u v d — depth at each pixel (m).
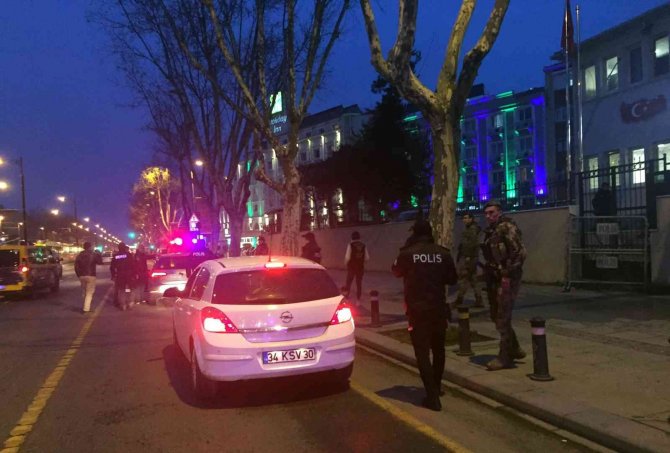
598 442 4.67
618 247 13.09
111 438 5.16
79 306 17.08
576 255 13.78
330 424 5.35
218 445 4.89
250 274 6.32
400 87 8.49
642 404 5.25
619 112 20.62
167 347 9.64
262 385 6.75
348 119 56.44
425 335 5.79
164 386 6.96
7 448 4.96
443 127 8.53
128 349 9.59
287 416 5.62
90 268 15.29
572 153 23.14
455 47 8.48
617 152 20.80
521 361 7.03
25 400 6.55
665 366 6.54
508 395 5.73
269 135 14.14
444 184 8.56
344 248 26.61
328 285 6.49
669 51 18.66
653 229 12.52
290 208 14.85
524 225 15.16
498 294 6.85
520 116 46.72
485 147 49.16
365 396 6.25
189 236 33.00
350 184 29.30
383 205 28.86
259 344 5.83
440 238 8.55
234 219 25.08
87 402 6.38
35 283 20.22
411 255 5.89
